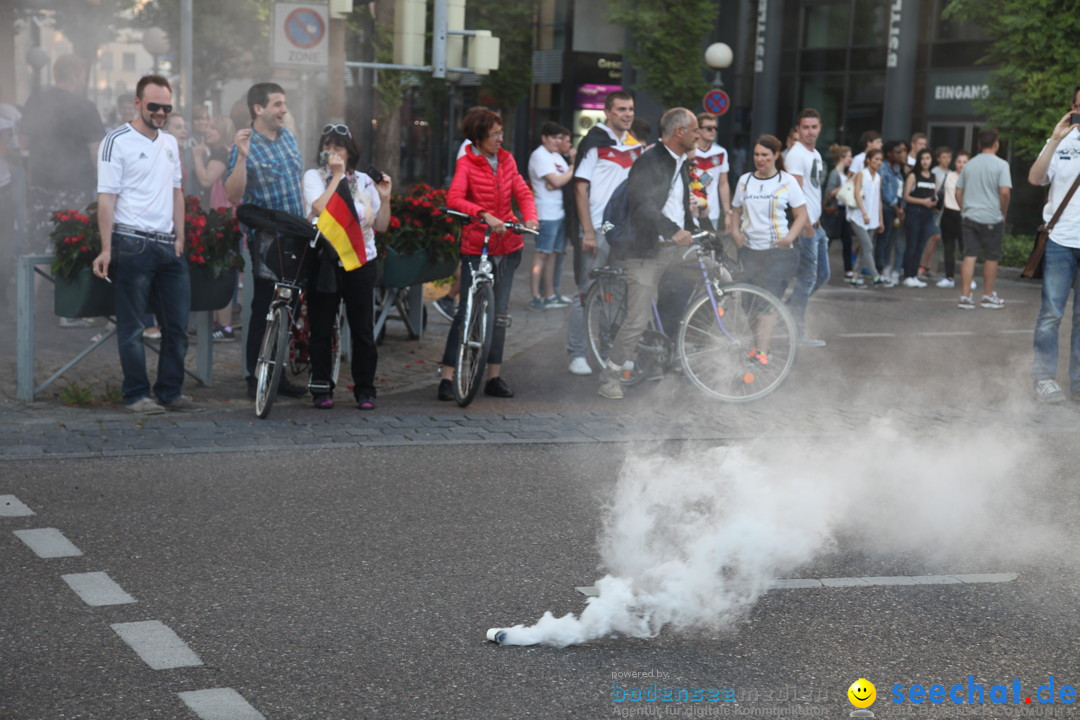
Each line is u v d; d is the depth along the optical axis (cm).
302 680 430
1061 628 495
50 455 732
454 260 1158
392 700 416
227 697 415
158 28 2423
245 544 582
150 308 885
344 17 1122
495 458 761
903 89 3045
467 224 922
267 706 409
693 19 2883
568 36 3712
